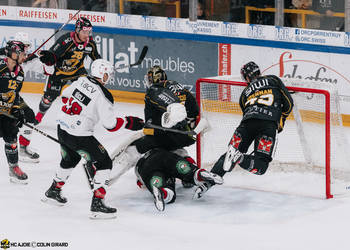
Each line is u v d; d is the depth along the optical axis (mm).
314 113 16297
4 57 15672
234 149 14094
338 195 15430
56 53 19109
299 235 12867
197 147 16672
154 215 14328
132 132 21938
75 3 25828
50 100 19953
